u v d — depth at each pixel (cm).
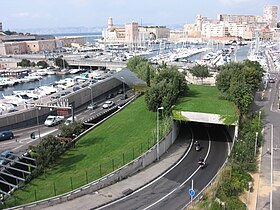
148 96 7494
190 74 14100
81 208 4266
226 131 7362
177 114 6831
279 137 6375
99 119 9281
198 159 5847
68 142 6544
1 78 17000
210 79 12925
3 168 5622
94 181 4819
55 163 5881
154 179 5109
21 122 8344
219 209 3825
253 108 8481
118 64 18338
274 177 4791
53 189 4872
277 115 7844
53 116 8775
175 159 5869
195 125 7788
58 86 12925
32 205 4247
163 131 6462
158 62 19175
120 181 5041
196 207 4125
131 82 11681
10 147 6662
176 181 5031
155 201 4428
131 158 5578
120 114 8756
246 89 7388
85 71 19025
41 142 5756
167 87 7419
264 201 4144
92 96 11181
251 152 5394
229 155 5494
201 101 7869
